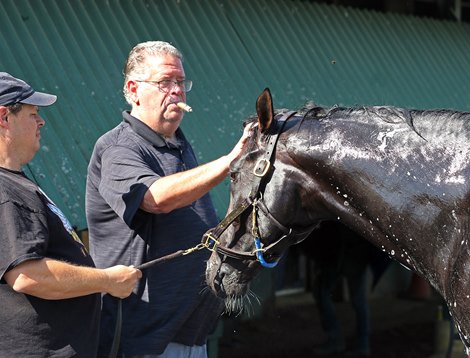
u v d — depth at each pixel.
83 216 4.53
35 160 4.55
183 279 3.74
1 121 3.10
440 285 3.03
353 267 6.76
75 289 3.09
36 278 3.00
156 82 3.70
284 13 6.49
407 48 7.04
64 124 4.79
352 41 6.71
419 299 7.22
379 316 7.04
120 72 5.21
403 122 3.07
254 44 6.07
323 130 3.16
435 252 3.00
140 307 3.73
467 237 2.90
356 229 3.19
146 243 3.70
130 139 3.72
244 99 5.68
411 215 3.01
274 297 6.36
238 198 3.28
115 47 5.30
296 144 3.17
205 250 3.81
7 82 3.09
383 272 6.85
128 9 5.59
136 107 3.78
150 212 3.56
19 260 2.95
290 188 3.19
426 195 2.98
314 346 6.61
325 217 3.26
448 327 7.14
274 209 3.21
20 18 5.02
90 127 4.86
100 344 3.78
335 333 6.69
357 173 3.08
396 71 6.77
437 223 2.97
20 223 3.00
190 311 3.77
